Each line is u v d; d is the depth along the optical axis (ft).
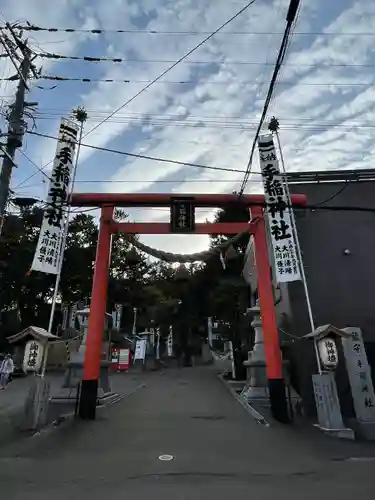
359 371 38.78
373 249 50.70
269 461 27.17
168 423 40.42
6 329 103.40
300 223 52.65
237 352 88.69
